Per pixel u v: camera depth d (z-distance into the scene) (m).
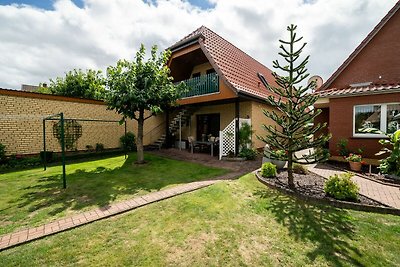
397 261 2.56
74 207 4.17
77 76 17.36
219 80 9.97
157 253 2.70
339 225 3.43
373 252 2.73
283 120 5.36
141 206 4.23
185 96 11.99
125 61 7.91
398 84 7.70
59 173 7.12
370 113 7.97
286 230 3.27
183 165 8.46
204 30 13.00
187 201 4.44
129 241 2.96
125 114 8.05
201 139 14.48
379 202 4.16
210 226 3.38
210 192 4.98
